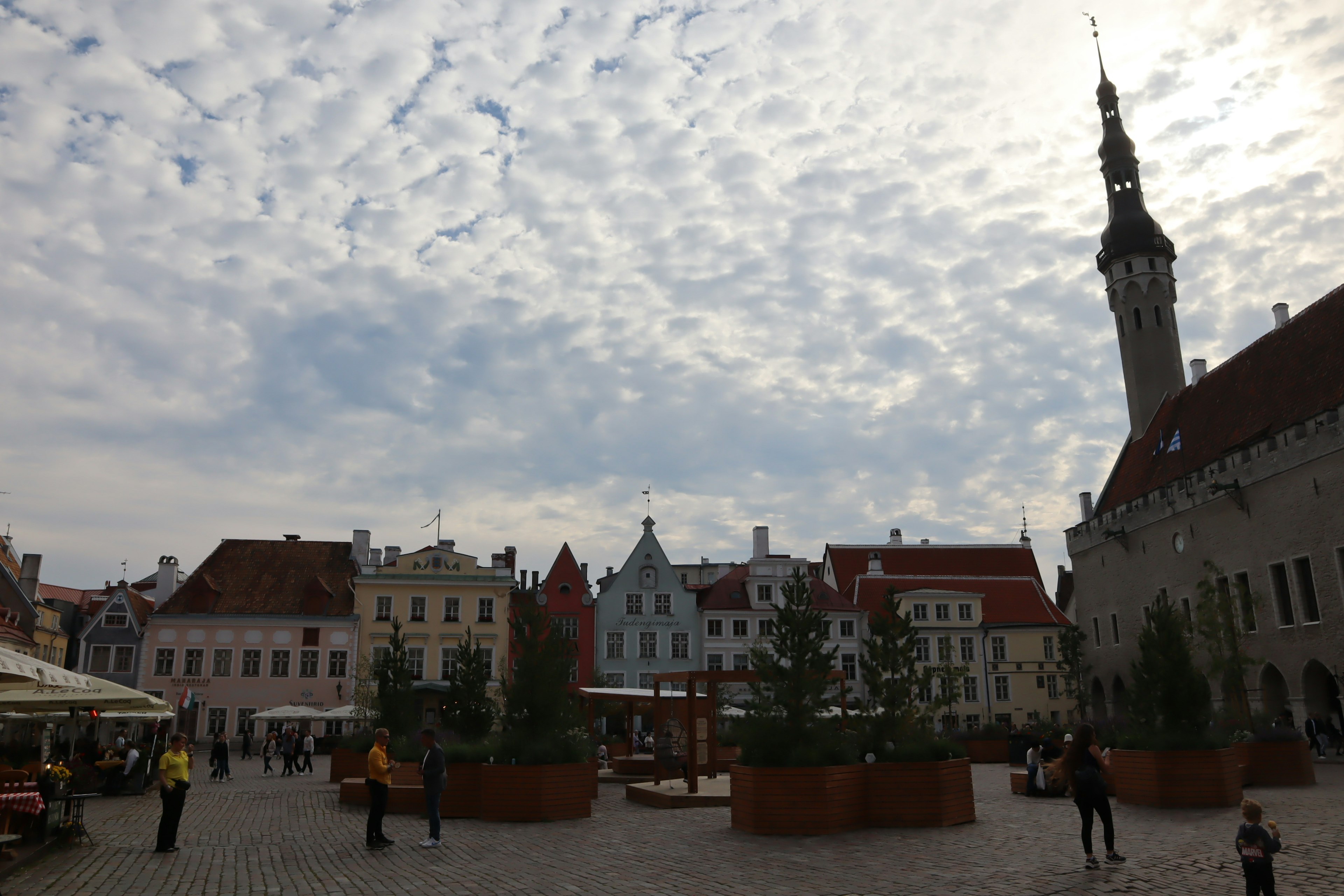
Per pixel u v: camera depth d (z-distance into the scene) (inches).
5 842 518.3
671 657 2564.0
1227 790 764.0
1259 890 387.2
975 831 665.6
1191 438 2117.4
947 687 770.8
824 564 3174.2
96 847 655.8
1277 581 1635.1
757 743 695.7
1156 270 2497.5
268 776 1471.5
